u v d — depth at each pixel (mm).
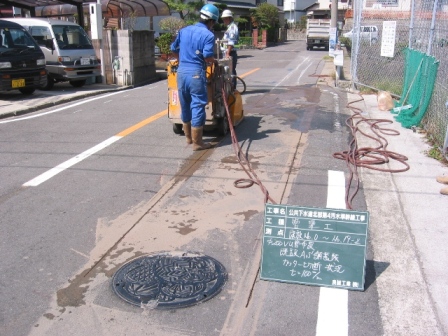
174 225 4352
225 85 7035
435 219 4398
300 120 8328
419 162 5957
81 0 15453
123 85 14133
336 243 3363
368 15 11617
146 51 15242
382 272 3557
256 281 3467
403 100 8672
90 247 3969
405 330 2939
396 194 4980
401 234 4121
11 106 9797
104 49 14156
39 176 5625
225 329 2959
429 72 7012
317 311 3125
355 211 3326
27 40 11469
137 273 3562
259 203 4816
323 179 5438
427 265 3643
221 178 5520
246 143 6910
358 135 7285
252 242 4031
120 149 6684
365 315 3084
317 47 32750
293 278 3432
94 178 5555
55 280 3494
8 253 3871
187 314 3102
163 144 6910
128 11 20219
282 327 2973
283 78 14453
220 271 3588
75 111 9578
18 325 2994
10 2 16281
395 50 10719
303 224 3412
